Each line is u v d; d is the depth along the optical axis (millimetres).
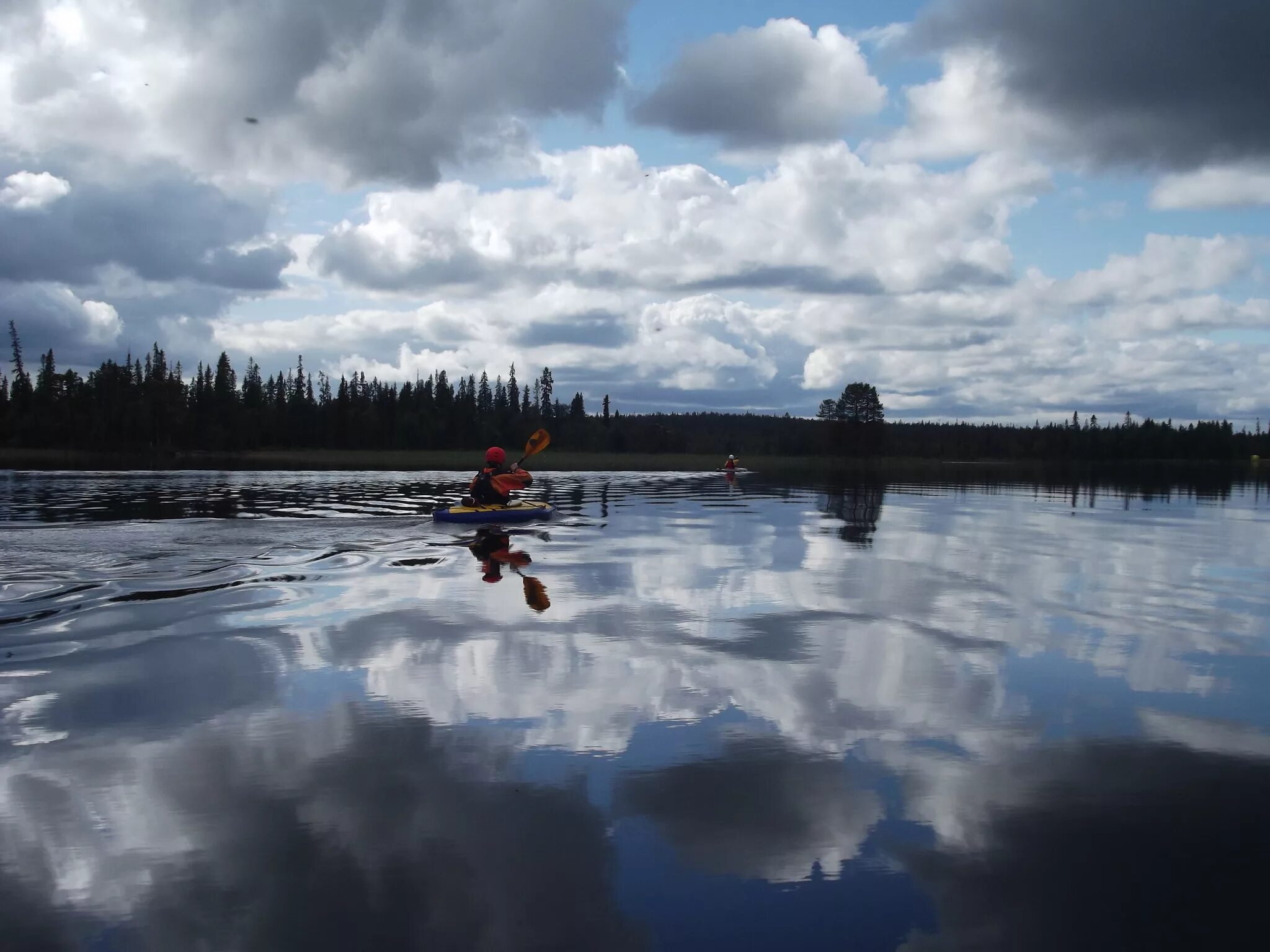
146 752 4559
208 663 6250
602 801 4020
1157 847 3645
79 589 9070
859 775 4332
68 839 3648
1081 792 4164
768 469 57844
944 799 4070
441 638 7004
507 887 3293
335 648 6684
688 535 14773
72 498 21547
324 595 8836
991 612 8266
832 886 3318
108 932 3006
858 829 3773
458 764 4422
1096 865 3496
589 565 11078
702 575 10289
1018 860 3525
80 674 5941
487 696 5500
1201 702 5547
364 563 11117
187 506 19312
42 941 2945
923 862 3504
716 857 3520
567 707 5297
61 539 13102
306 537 13703
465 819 3828
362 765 4406
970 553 12617
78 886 3297
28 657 6391
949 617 8039
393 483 30484
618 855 3535
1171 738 4898
